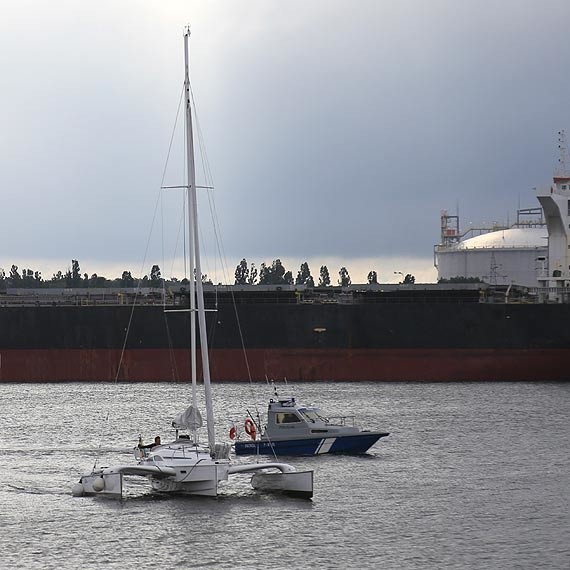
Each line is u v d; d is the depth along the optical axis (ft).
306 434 442.91
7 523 335.88
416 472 409.69
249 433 441.27
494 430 518.37
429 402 621.31
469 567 291.58
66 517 342.44
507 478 399.03
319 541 314.55
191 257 396.16
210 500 361.92
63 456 455.22
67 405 627.46
